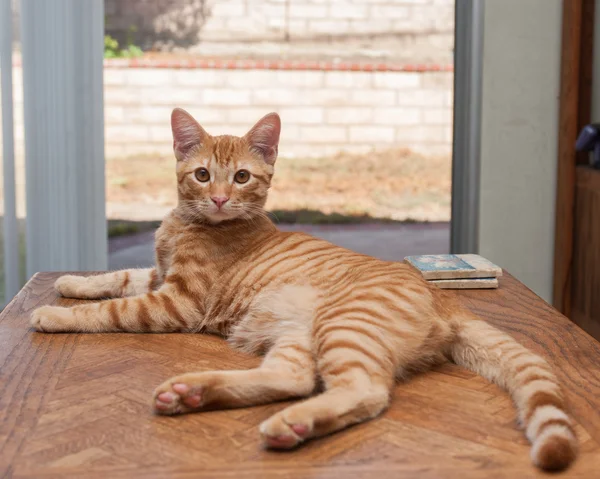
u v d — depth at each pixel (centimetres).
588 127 319
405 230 670
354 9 743
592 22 336
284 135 743
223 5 734
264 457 124
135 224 657
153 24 733
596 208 314
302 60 749
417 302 165
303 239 202
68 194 338
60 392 151
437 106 741
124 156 714
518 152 352
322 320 160
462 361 170
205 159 200
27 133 331
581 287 334
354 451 127
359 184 748
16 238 333
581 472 121
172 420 139
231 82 729
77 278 221
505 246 357
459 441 131
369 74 736
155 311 191
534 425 130
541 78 347
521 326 197
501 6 343
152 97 716
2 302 338
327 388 145
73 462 122
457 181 361
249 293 189
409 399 150
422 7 744
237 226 204
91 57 336
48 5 326
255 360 175
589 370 166
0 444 128
